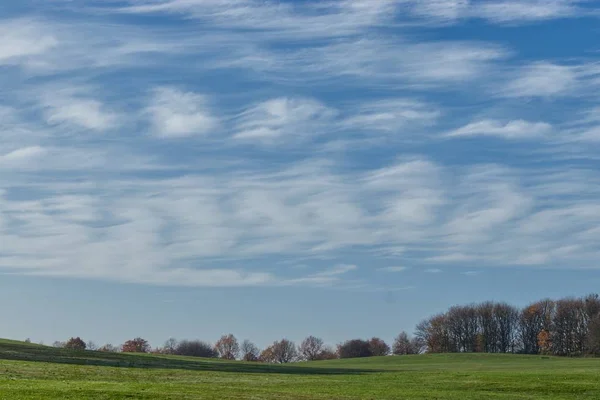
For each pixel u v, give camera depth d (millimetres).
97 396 50125
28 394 48906
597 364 126750
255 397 54438
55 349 112250
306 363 183750
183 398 51281
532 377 78500
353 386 70625
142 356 117938
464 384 72125
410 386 71250
